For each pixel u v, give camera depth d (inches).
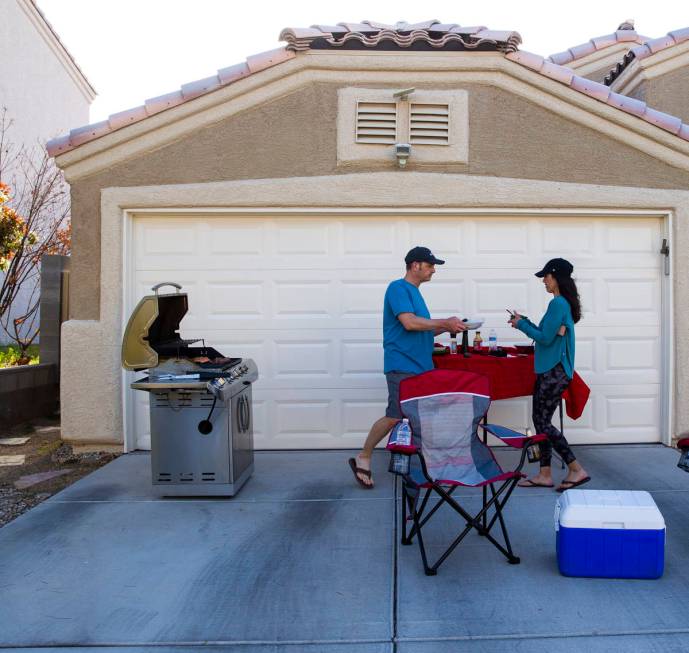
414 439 176.1
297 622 139.3
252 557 169.9
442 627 136.4
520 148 261.6
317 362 267.7
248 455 230.8
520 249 268.7
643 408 271.0
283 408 267.9
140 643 133.1
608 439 271.0
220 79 253.6
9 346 466.6
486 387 178.9
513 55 255.9
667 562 163.5
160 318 221.6
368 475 220.8
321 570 162.1
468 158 261.1
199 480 211.9
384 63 256.8
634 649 127.8
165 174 260.1
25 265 466.6
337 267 266.8
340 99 258.8
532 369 229.3
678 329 265.6
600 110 258.4
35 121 550.0
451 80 260.1
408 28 257.9
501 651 128.0
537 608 142.8
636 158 262.7
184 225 266.8
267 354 267.7
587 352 269.9
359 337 267.3
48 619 141.9
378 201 260.2
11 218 343.0
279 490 220.7
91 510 204.2
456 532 183.9
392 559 167.6
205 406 210.2
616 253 269.7
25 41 529.3
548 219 268.7
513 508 199.9
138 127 256.4
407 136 259.1
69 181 260.8
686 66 312.2
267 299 267.0
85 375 262.7
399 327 211.3
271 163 260.1
